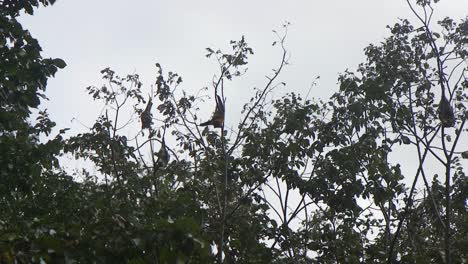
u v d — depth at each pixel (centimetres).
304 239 1484
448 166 1352
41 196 1410
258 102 1636
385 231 1491
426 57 1488
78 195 1451
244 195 1547
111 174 1723
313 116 1548
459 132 1370
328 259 1434
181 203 1083
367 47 1549
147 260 722
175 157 1617
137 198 1459
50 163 1156
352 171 1468
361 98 1512
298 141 1516
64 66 1077
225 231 1426
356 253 1417
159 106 1688
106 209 951
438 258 1239
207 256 730
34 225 802
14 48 1043
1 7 1110
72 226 786
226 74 1627
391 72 1488
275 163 1507
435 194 1448
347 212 1484
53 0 1127
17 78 1055
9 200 1307
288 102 1583
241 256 1145
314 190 1461
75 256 738
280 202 1556
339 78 1553
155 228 713
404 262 1281
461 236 1405
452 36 1485
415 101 1488
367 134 1485
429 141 1411
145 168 1633
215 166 1545
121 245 736
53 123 1340
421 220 1463
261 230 1452
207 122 1508
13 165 1086
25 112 1095
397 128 1449
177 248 702
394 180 1398
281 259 1364
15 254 699
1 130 1101
